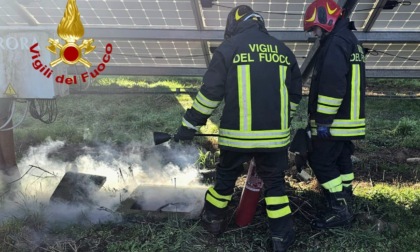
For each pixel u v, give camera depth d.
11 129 4.20
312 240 3.50
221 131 3.22
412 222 3.75
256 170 3.47
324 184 3.69
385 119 7.17
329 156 3.61
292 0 4.88
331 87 3.30
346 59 3.34
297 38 5.30
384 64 6.53
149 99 8.03
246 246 3.41
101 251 3.36
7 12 5.26
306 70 5.91
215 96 3.12
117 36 5.38
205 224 3.60
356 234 3.50
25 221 3.66
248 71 3.05
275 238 3.24
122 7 5.08
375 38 5.45
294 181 4.65
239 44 3.11
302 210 3.97
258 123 3.06
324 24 3.40
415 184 4.67
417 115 7.40
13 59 3.60
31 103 4.06
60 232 3.60
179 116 6.99
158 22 5.33
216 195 3.46
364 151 5.68
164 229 3.61
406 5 4.95
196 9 4.91
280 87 3.12
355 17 5.27
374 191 4.34
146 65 6.50
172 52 6.05
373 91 9.20
